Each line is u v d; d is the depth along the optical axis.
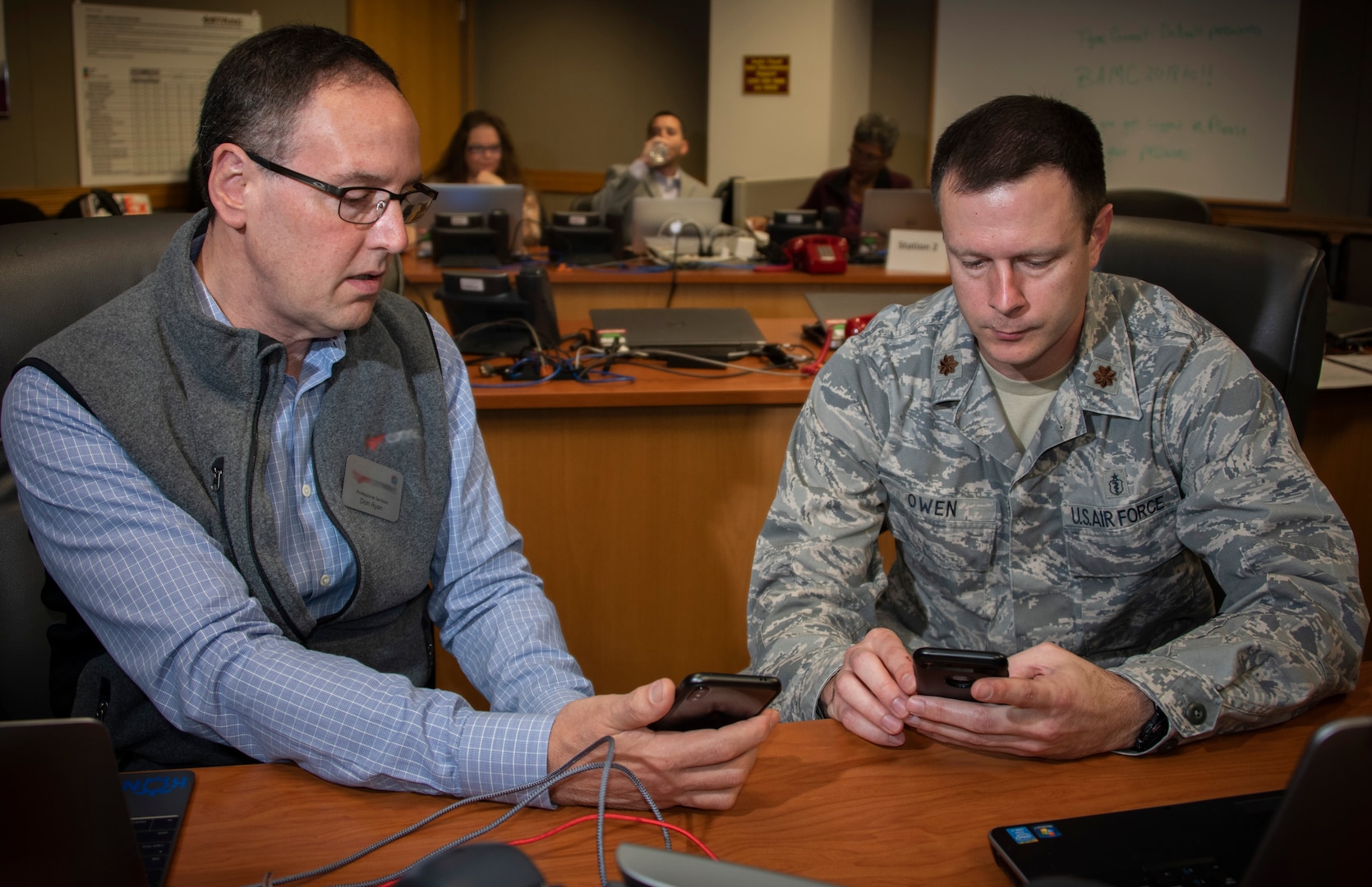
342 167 0.96
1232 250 1.49
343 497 1.12
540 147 7.39
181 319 1.00
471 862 0.54
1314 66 5.38
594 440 2.15
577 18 7.20
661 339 2.35
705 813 0.85
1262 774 0.91
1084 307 1.24
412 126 1.01
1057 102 1.10
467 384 1.26
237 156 0.96
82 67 4.44
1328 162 5.43
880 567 1.38
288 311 1.02
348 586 1.14
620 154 7.38
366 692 0.89
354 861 0.78
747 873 0.52
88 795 0.64
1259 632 1.01
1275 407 1.19
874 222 4.05
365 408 1.14
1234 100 5.54
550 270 3.62
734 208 4.61
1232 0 5.46
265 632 0.96
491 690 1.15
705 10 7.17
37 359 0.98
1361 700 1.04
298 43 0.97
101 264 1.18
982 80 6.07
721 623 2.26
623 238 3.94
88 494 0.95
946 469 1.29
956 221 1.08
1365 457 2.16
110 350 0.99
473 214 3.63
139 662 0.94
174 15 4.72
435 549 1.23
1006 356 1.13
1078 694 0.90
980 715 0.91
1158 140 5.73
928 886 0.76
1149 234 1.55
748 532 2.23
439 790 0.86
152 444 0.98
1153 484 1.23
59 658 1.08
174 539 0.96
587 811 0.85
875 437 1.31
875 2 6.34
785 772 0.91
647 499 2.19
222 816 0.83
